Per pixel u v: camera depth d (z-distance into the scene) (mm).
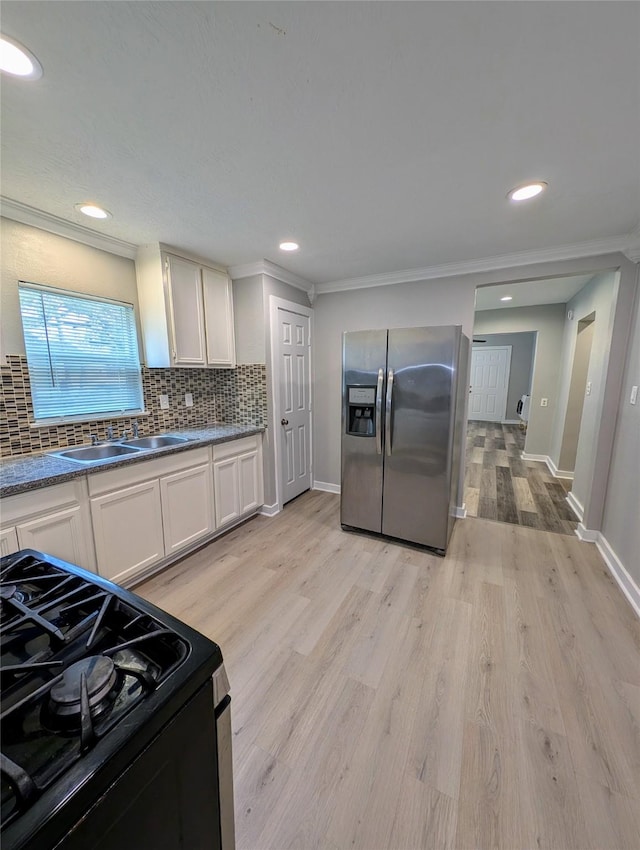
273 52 1019
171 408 2984
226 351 3115
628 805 1117
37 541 1708
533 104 1217
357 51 1020
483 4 891
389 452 2711
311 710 1437
